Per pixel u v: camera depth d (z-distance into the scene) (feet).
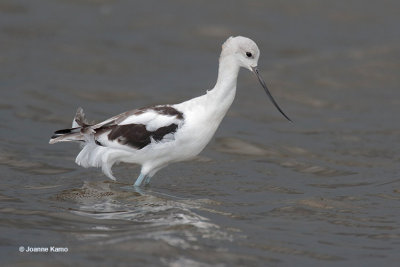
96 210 34.91
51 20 76.64
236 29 76.07
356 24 78.84
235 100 59.26
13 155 44.47
